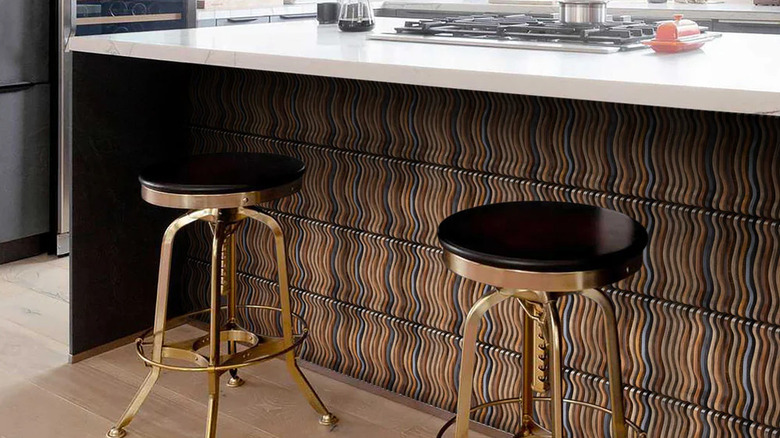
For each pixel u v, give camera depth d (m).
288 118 2.56
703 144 1.88
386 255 2.44
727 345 1.95
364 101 2.38
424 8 4.20
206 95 2.76
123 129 2.71
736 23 3.63
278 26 2.97
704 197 1.91
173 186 2.02
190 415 2.40
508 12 3.90
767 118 1.79
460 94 2.21
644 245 1.61
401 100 2.31
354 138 2.43
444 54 2.08
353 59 1.99
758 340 1.91
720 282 1.93
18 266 3.57
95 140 2.64
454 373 2.37
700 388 2.00
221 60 2.18
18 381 2.58
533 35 2.35
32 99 3.50
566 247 1.55
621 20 2.67
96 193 2.68
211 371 2.14
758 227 1.86
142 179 2.09
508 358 2.26
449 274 2.32
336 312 2.59
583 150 2.05
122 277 2.81
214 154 2.32
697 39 2.18
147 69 2.73
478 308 1.61
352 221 2.49
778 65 1.84
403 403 2.49
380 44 2.35
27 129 3.51
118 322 2.82
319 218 2.56
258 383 2.59
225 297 2.88
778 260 1.85
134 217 2.81
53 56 3.53
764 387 1.92
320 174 2.53
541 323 1.67
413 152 2.32
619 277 1.55
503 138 2.16
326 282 2.59
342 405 2.47
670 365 2.03
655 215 1.99
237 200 2.03
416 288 2.40
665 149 1.93
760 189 1.84
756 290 1.89
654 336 2.04
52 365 2.69
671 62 1.90
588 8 2.44
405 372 2.47
